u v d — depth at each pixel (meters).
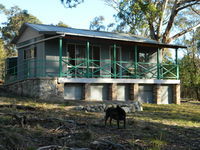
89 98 15.00
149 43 16.77
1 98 13.45
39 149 4.75
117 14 24.86
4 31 43.78
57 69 15.70
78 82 14.56
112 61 16.52
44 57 15.34
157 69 17.92
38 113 8.99
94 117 9.58
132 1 23.50
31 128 6.61
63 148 4.91
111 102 13.30
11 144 4.94
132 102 13.35
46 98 13.70
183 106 17.06
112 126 7.85
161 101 18.22
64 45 16.05
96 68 17.17
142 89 17.70
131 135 6.73
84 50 16.88
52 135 6.14
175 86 18.59
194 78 28.78
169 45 17.69
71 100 13.91
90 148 5.30
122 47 18.47
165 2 25.34
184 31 26.14
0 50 29.44
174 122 9.88
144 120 9.70
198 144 6.40
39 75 15.89
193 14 30.77
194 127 8.94
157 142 6.09
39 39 15.88
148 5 22.62
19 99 13.38
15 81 16.38
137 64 17.38
